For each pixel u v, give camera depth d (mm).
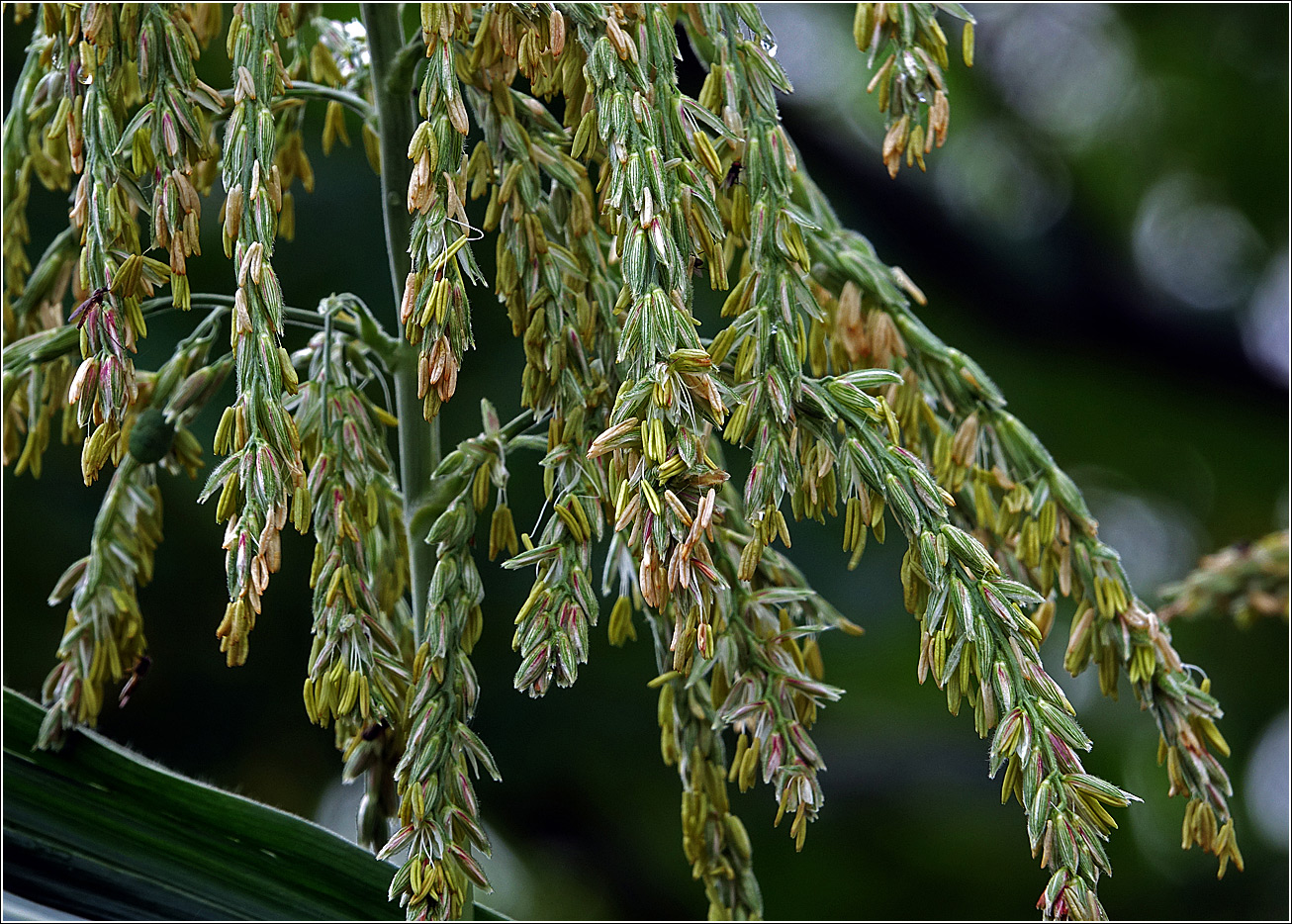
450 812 1008
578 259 1037
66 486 2170
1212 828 1040
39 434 1085
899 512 998
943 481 1070
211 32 1091
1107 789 987
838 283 1073
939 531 996
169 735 2252
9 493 2127
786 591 1043
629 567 1063
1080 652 1056
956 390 1067
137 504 1082
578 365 1025
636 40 1007
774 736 1029
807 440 1004
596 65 1000
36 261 2117
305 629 2289
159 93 1007
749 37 1030
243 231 995
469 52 1036
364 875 1058
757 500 995
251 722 2311
